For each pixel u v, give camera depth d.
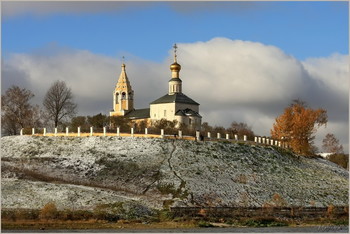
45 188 119.00
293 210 119.19
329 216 120.50
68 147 150.00
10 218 103.31
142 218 109.25
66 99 190.25
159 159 142.12
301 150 181.12
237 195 128.12
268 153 158.38
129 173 135.50
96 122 196.50
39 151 148.62
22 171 134.25
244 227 106.75
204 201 123.00
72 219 105.19
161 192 126.62
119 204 113.00
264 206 119.81
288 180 143.88
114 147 148.25
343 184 149.88
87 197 115.75
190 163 141.25
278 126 188.50
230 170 141.38
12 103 188.50
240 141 165.50
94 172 136.88
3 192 115.44
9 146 153.25
